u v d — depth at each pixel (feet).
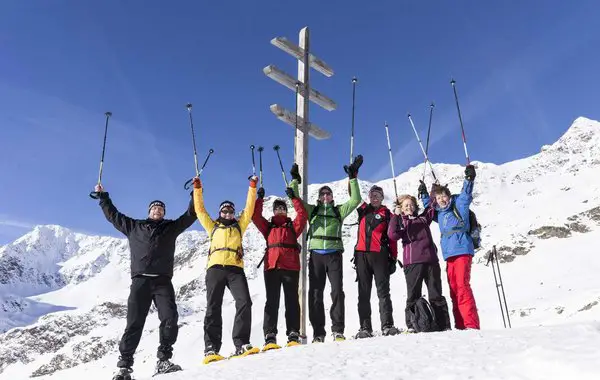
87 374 403.34
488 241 453.58
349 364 16.71
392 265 27.40
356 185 28.55
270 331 25.80
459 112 27.81
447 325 25.55
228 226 26.55
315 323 26.61
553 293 308.60
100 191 26.45
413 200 28.04
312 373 15.98
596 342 14.25
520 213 545.85
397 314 269.64
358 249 27.55
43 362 454.40
